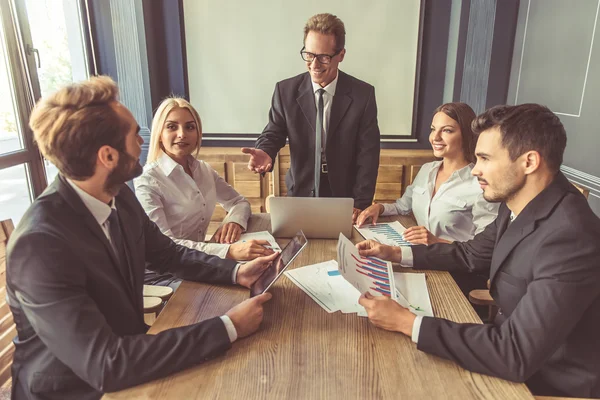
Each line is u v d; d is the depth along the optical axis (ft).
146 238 4.61
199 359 3.17
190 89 12.10
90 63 11.13
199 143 6.47
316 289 4.39
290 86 7.65
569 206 3.45
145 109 11.46
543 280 3.29
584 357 3.53
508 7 10.62
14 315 3.38
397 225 6.52
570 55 8.82
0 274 5.01
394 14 11.31
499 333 3.26
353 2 11.30
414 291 4.38
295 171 7.91
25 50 8.62
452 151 6.48
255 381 3.03
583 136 8.54
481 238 4.94
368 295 3.84
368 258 4.93
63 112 3.04
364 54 11.61
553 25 9.34
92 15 10.86
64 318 2.90
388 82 11.78
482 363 3.14
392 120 12.07
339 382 3.03
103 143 3.14
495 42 10.86
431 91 11.85
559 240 3.32
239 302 4.16
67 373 3.30
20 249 2.95
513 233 3.80
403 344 3.48
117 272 3.55
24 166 8.86
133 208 4.06
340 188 7.79
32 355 3.36
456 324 3.41
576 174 8.76
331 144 7.54
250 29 11.63
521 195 3.72
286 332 3.63
